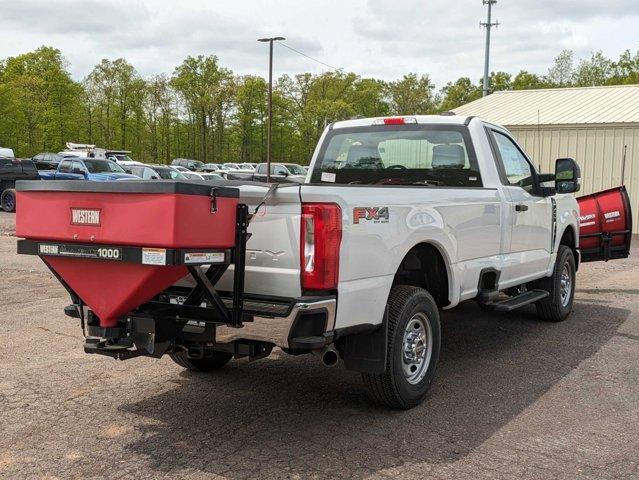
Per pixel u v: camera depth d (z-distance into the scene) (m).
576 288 10.38
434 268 5.20
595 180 20.73
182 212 3.41
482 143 6.06
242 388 5.27
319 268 3.87
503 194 6.03
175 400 4.97
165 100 75.06
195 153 79.25
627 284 10.77
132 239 3.49
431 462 3.89
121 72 72.50
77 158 26.56
